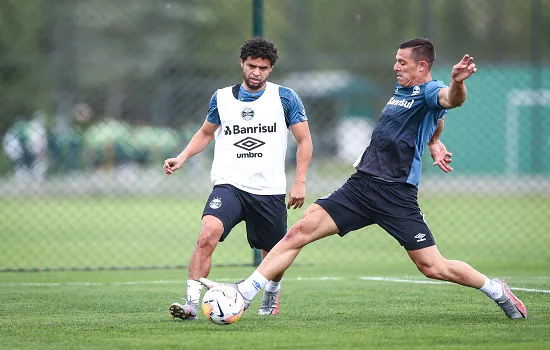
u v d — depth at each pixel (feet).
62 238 173.17
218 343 61.67
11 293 94.84
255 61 74.79
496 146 277.64
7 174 244.01
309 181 263.29
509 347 59.36
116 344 61.62
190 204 237.86
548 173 280.72
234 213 74.28
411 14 344.49
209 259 73.72
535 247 159.02
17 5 336.08
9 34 330.13
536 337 63.52
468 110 277.23
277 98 75.66
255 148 75.46
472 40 344.69
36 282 108.17
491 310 79.00
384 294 91.91
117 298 90.27
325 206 71.36
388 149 71.10
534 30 295.28
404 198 70.69
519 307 72.90
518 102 278.05
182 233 181.78
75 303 86.17
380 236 177.68
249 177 75.25
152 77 366.63
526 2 346.95
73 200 244.83
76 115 258.98
